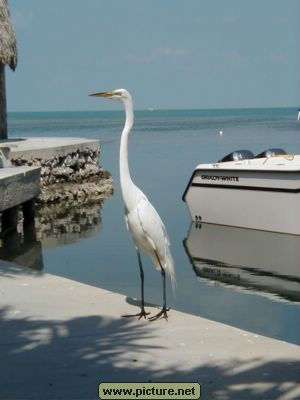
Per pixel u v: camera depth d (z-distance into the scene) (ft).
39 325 21.44
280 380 16.78
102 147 168.55
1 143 75.41
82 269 40.11
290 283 36.68
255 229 53.21
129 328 21.27
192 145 171.12
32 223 54.85
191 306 32.09
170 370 17.47
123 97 22.77
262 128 299.79
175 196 74.84
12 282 27.32
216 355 18.70
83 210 64.95
